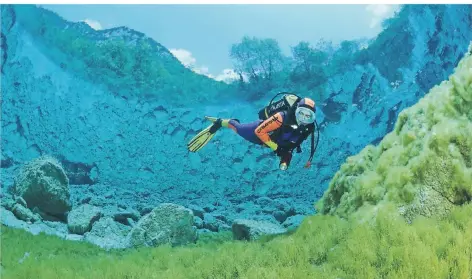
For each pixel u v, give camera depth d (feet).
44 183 42.14
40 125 126.11
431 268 12.94
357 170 25.21
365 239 16.31
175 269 18.17
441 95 21.93
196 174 118.62
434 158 18.69
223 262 18.06
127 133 131.44
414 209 18.01
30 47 134.62
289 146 14.46
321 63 137.18
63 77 136.46
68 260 23.52
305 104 14.01
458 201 17.75
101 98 137.69
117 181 108.88
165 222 34.47
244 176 115.96
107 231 42.19
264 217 57.72
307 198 95.45
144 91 141.59
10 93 128.26
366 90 134.10
